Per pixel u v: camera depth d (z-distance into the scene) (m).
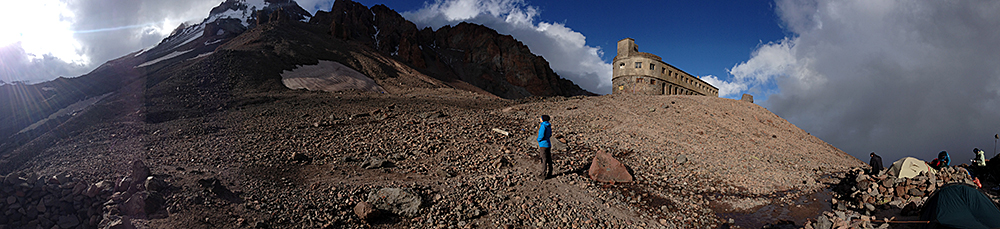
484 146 12.68
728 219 7.96
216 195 6.61
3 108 27.39
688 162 12.26
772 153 14.67
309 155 10.46
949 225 6.15
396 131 14.14
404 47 146.38
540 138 9.73
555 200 8.28
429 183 8.75
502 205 7.82
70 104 31.61
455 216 7.10
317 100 27.72
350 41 123.88
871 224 6.89
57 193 5.99
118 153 10.35
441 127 15.06
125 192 6.27
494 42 171.88
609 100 22.88
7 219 5.29
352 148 11.49
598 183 9.74
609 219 7.60
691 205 8.61
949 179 8.55
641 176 10.56
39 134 16.16
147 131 14.22
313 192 7.48
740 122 19.78
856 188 9.63
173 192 6.50
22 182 5.88
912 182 8.28
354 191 7.61
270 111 19.80
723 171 11.56
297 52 65.50
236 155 10.09
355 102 25.97
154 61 76.50
